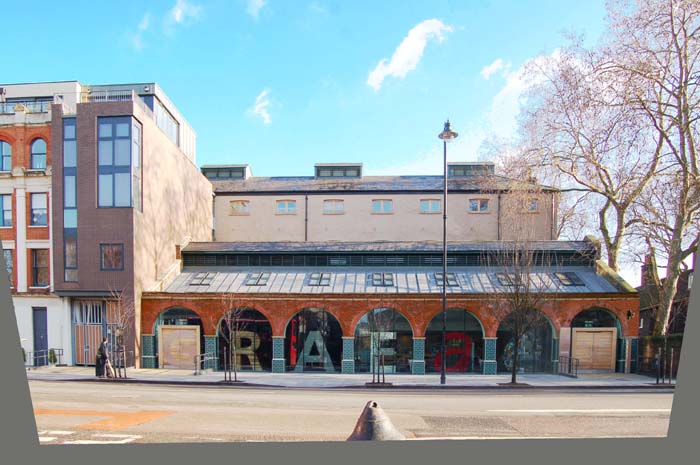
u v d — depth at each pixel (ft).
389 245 79.71
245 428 30.12
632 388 51.55
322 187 103.19
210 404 39.55
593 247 75.15
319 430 29.60
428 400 42.63
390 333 65.41
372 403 24.95
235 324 65.57
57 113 69.26
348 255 79.00
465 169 110.73
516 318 55.11
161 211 76.59
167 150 79.56
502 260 69.72
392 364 65.00
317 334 66.28
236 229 102.78
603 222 80.48
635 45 64.75
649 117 66.74
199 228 94.63
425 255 77.71
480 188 96.37
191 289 72.49
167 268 77.61
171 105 95.25
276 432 29.01
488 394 47.21
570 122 74.08
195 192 92.58
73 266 67.92
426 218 98.99
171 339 67.31
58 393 45.91
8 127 73.05
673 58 64.85
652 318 89.40
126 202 67.36
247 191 102.94
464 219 98.02
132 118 68.39
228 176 113.70
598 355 63.72
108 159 68.03
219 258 81.20
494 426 31.27
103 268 66.95
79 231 67.41
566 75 70.18
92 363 68.23
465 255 77.15
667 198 67.41
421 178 109.60
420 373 63.21
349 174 112.27
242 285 72.38
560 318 63.57
